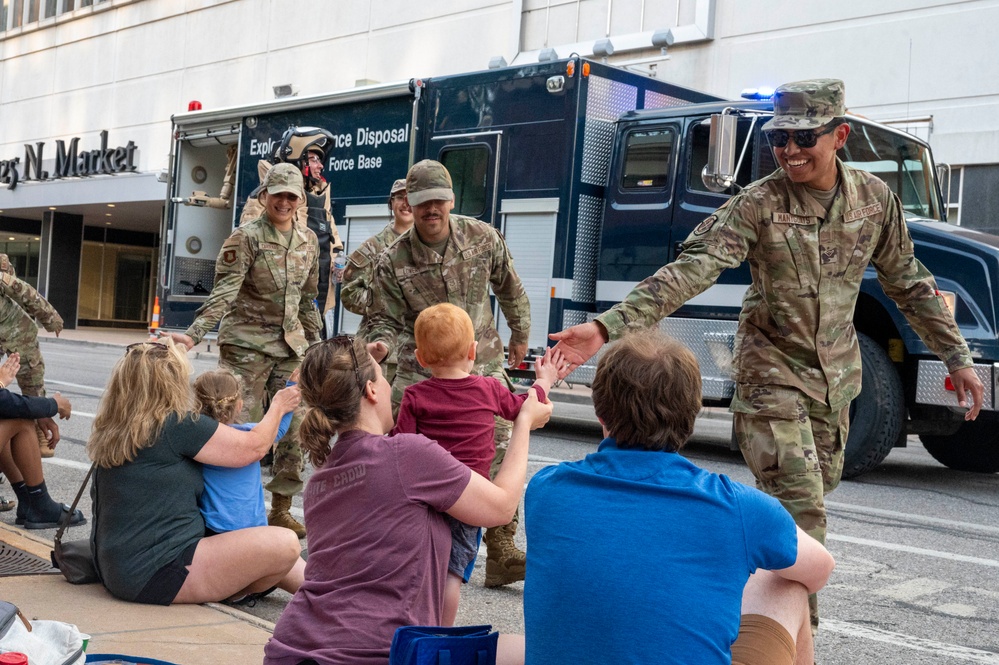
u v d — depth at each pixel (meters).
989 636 4.52
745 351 3.86
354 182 12.09
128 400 4.20
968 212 13.84
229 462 4.29
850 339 3.85
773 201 3.73
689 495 2.26
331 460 3.12
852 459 8.49
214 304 5.96
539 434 10.94
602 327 3.45
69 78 33.34
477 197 10.77
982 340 8.02
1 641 2.91
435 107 11.26
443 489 3.04
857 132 9.14
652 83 10.56
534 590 2.32
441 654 2.54
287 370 6.35
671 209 9.54
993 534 6.68
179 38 28.92
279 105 12.90
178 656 3.57
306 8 24.81
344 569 3.01
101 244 34.91
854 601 5.03
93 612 4.04
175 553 4.19
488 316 5.12
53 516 5.82
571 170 9.91
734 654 2.49
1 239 35.47
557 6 18.98
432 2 21.56
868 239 3.81
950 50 14.10
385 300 5.09
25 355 6.93
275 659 2.95
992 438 9.38
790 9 15.75
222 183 14.85
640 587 2.19
